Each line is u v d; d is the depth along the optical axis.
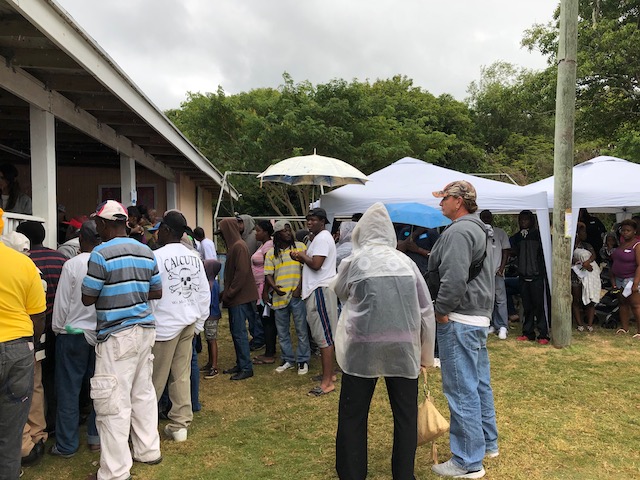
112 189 9.77
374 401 4.74
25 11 3.02
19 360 2.69
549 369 5.65
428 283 3.39
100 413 3.16
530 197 7.20
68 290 3.51
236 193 16.38
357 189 8.04
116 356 3.19
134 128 6.77
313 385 5.24
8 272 2.67
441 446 3.77
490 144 29.89
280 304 5.63
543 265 7.01
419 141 19.75
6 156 8.30
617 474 3.33
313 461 3.60
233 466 3.54
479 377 3.51
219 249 17.17
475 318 3.22
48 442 3.95
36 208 4.67
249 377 5.57
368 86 27.56
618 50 12.47
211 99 17.61
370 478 3.31
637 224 7.41
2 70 4.02
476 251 3.15
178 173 10.88
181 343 3.99
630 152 18.02
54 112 4.91
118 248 3.27
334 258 5.00
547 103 14.09
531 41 14.33
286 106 17.25
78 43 3.79
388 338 2.91
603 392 4.88
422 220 5.85
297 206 22.03
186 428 4.05
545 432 3.98
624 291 7.13
